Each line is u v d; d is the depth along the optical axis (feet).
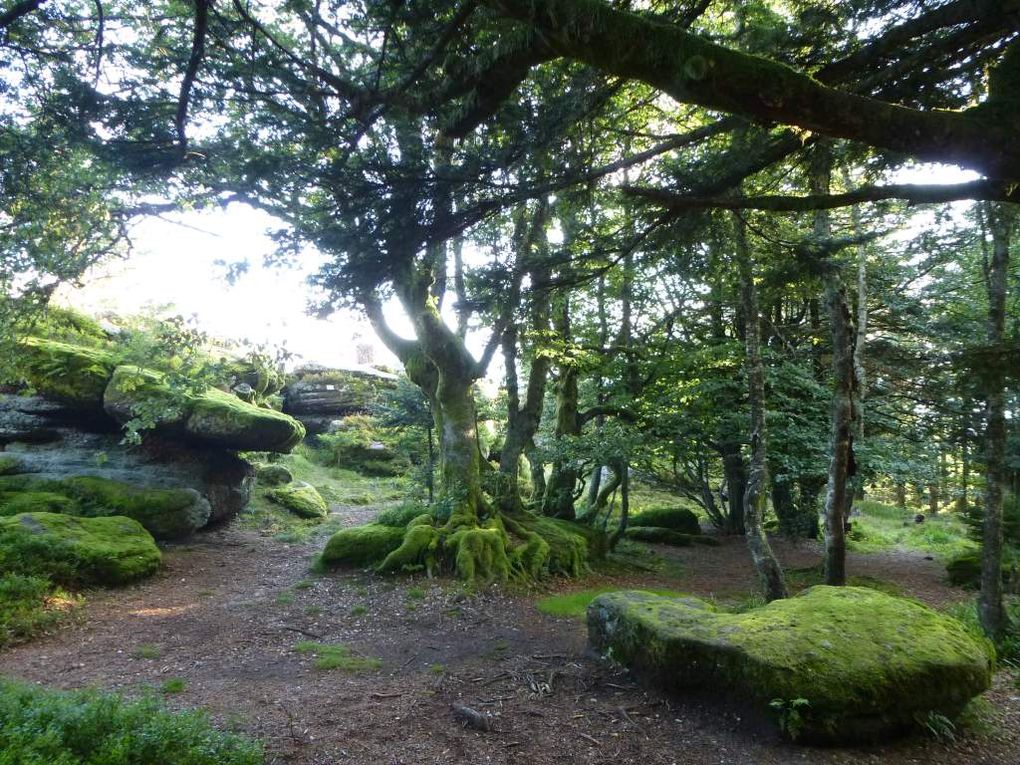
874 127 9.95
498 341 45.50
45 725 13.44
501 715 19.57
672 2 16.06
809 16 15.26
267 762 16.14
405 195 15.65
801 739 16.84
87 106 16.38
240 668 24.79
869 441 49.65
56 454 48.06
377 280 17.28
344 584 39.50
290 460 87.04
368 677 23.67
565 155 17.13
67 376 46.62
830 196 13.73
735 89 9.81
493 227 24.64
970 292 56.49
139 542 39.68
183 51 17.83
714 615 21.54
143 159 17.66
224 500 54.60
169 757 13.75
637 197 17.02
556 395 59.88
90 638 28.04
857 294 54.19
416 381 52.03
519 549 43.75
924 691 17.20
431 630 31.24
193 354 37.55
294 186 16.84
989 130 9.59
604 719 19.08
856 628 19.19
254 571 43.34
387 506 76.59
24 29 17.01
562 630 31.19
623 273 30.32
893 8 14.74
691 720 18.66
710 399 51.19
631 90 21.39
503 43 12.17
